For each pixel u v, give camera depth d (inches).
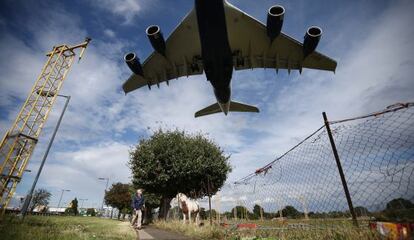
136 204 520.4
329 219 228.4
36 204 2522.1
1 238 216.1
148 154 806.5
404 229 154.6
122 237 307.3
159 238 327.6
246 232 301.3
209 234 321.7
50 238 233.1
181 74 500.1
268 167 306.2
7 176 817.5
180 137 856.3
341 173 202.7
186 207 503.2
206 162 802.2
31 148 880.9
